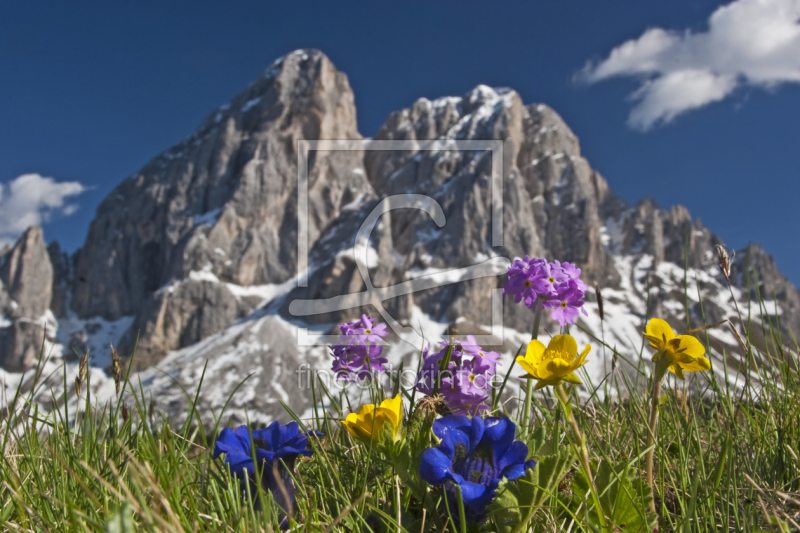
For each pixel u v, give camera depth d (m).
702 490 2.77
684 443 3.46
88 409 3.40
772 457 3.22
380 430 2.36
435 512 2.35
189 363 136.50
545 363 2.21
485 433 2.33
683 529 2.31
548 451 2.43
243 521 2.28
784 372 3.77
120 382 3.46
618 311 158.25
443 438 2.31
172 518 1.93
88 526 2.26
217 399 119.62
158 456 2.53
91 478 2.84
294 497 2.60
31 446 3.33
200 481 2.84
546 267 3.70
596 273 170.62
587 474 2.20
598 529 2.24
